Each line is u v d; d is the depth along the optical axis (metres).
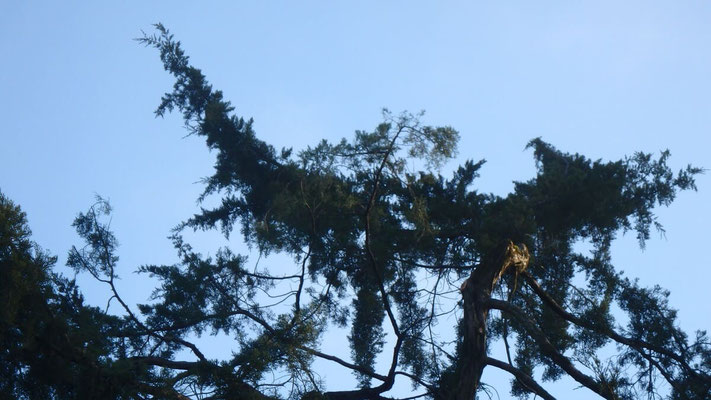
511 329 20.83
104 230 18.28
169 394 14.20
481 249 18.89
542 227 20.11
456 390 17.53
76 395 13.94
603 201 19.92
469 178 20.92
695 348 18.77
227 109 21.20
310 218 18.61
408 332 19.75
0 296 14.10
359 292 19.94
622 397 18.22
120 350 17.25
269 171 20.88
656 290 19.62
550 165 22.03
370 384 19.75
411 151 16.70
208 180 21.31
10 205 14.81
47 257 15.04
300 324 15.82
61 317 14.66
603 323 18.89
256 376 14.55
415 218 18.28
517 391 20.41
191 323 18.52
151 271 19.69
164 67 21.88
